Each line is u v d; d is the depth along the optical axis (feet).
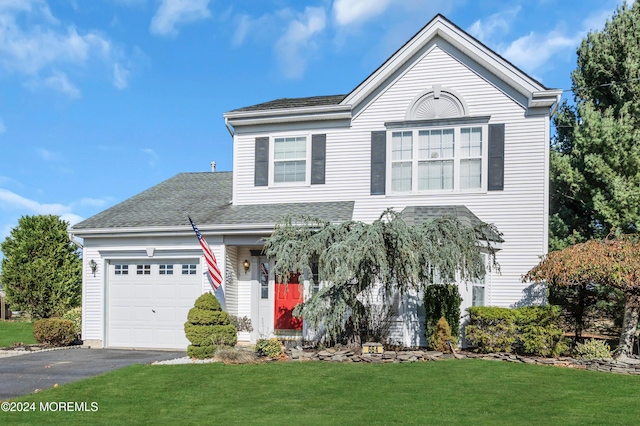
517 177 53.88
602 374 39.88
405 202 56.65
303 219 47.42
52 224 84.99
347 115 58.85
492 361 43.70
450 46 56.75
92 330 58.80
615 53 75.97
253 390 35.73
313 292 53.83
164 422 29.12
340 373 39.60
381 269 43.11
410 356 43.73
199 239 53.47
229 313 56.65
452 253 42.86
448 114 56.34
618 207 67.46
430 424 28.17
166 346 57.31
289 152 60.85
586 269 42.39
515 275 52.90
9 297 82.69
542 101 53.31
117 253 58.90
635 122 71.05
